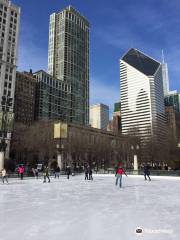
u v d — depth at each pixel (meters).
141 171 51.38
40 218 10.23
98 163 109.62
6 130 42.25
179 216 10.48
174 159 92.56
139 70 199.75
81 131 124.56
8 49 129.25
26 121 161.00
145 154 100.06
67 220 9.87
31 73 177.62
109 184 28.22
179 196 17.22
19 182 31.92
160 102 194.62
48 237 7.66
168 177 42.38
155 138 109.19
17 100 157.12
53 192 19.81
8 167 56.06
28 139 84.25
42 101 173.88
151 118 183.62
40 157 92.62
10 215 10.83
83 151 102.12
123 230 8.38
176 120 185.62
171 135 107.69
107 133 151.00
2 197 16.80
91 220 9.85
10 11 133.75
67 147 90.69
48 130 84.38
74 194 18.44
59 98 190.50
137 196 17.20
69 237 7.66
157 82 196.38
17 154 100.44
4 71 124.94
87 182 31.73
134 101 196.50
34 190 21.44
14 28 134.88
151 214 10.94
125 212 11.41
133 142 102.44
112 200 15.27
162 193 19.06
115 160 113.62
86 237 7.66
